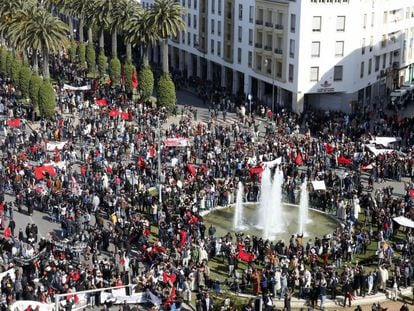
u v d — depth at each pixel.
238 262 56.28
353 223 63.34
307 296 50.38
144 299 48.97
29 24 102.25
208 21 134.50
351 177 73.81
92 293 48.47
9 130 92.94
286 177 74.56
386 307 49.78
